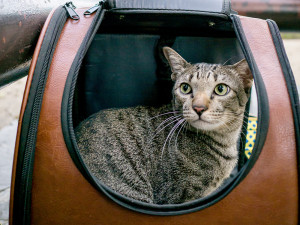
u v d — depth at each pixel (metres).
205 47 0.38
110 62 0.40
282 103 0.24
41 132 0.23
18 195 0.23
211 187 0.31
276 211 0.24
